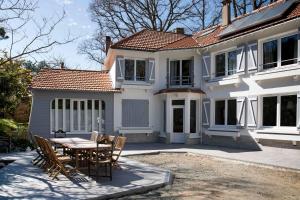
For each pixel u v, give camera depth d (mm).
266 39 17016
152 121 22828
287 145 15844
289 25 15539
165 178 10133
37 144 12258
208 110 21031
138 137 22547
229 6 22266
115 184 9258
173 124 21984
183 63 22859
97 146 9883
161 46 23344
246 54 18266
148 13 34406
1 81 19062
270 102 17094
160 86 23031
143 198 8352
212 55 20969
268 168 12641
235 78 18734
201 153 16234
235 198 8406
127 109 22234
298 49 15055
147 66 22844
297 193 8969
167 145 20641
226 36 19844
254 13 20438
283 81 16031
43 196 7980
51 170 10680
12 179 9844
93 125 21516
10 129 19688
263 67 17391
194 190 9219
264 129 17047
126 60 22531
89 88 21297
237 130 18516
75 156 11070
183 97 21391
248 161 13508
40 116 20125
